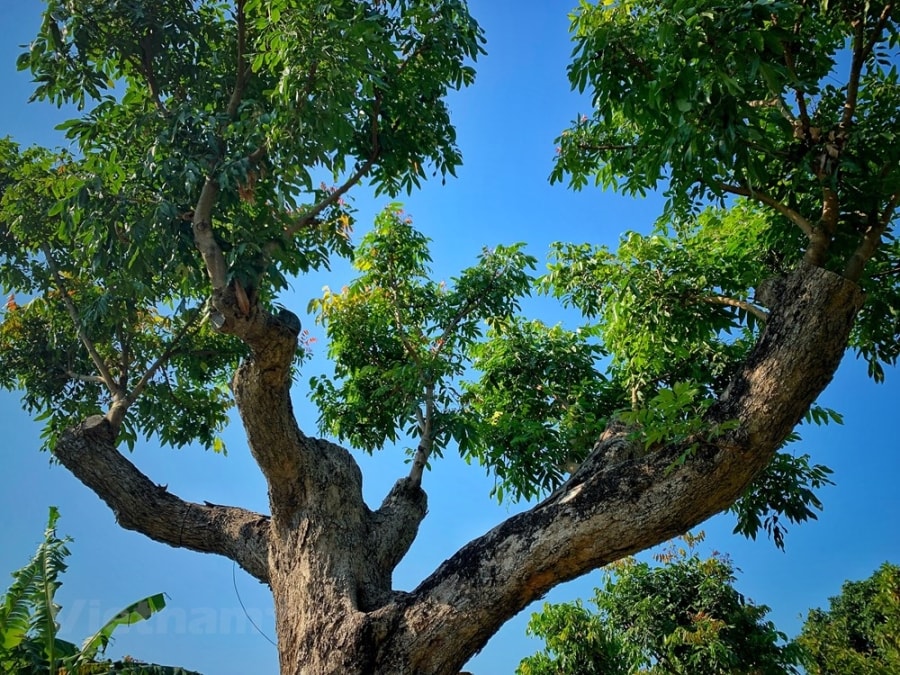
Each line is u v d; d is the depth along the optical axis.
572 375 9.30
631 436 4.98
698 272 7.58
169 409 9.06
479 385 9.72
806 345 4.62
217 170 5.70
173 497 7.05
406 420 8.30
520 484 8.55
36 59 6.23
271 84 6.52
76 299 8.50
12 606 5.20
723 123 4.44
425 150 7.01
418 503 7.09
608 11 5.45
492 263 8.66
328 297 8.73
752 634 12.19
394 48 5.90
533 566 4.98
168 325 9.15
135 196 6.12
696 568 13.18
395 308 8.62
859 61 5.14
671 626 12.51
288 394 6.08
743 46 4.29
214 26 6.85
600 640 13.26
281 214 6.40
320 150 5.67
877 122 5.64
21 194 7.89
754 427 4.66
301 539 6.05
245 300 5.41
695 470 4.74
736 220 7.77
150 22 6.33
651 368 8.20
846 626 21.61
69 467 6.98
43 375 8.84
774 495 7.59
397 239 8.59
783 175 6.09
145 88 6.98
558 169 6.84
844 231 5.56
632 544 4.86
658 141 5.30
